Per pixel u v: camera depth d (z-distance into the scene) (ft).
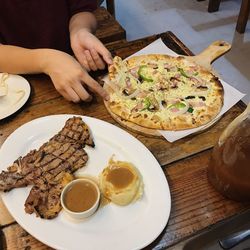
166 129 2.89
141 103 3.12
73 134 2.75
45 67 3.33
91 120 2.89
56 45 4.46
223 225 2.26
